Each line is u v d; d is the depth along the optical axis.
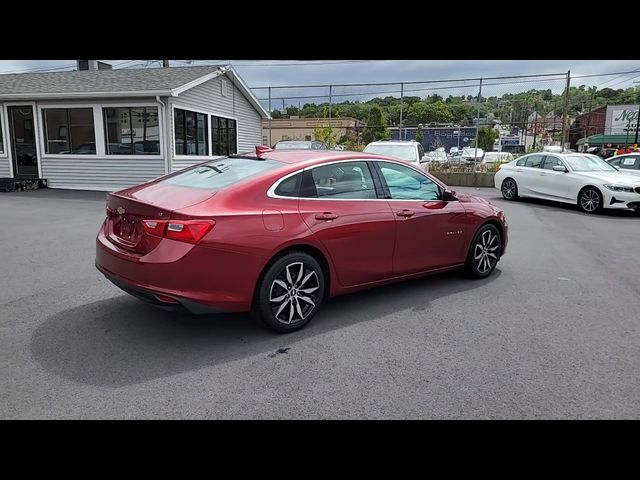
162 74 15.74
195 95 15.48
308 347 3.68
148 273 3.44
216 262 3.50
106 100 14.16
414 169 4.91
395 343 3.78
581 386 3.13
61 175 14.88
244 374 3.24
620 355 3.60
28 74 17.00
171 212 3.43
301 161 4.16
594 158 13.04
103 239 3.98
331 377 3.21
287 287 3.87
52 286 5.10
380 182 4.58
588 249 7.44
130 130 14.38
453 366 3.39
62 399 2.90
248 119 19.89
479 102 18.47
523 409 2.86
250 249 3.62
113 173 14.54
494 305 4.71
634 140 37.22
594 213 11.62
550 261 6.59
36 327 3.98
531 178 13.32
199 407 2.84
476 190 17.41
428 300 4.83
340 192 4.27
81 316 4.25
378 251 4.44
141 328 3.99
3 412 2.75
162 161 14.19
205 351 3.58
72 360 3.40
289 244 3.81
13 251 6.63
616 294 5.12
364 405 2.89
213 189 3.79
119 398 2.92
